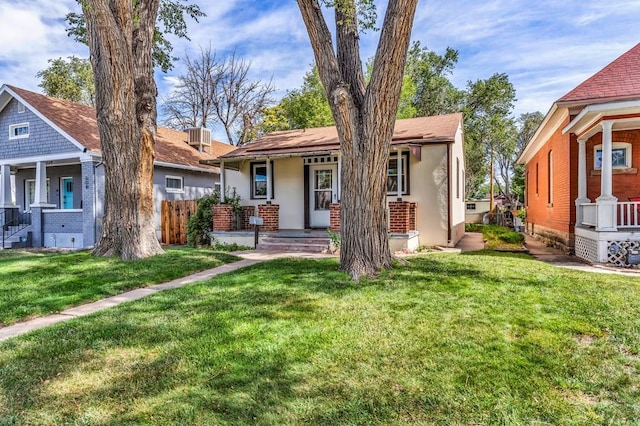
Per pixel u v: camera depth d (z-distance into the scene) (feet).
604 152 25.99
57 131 43.37
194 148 61.16
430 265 21.79
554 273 19.69
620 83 28.37
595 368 9.21
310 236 33.42
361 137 19.13
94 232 41.93
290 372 9.11
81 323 12.96
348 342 10.76
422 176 35.63
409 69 88.33
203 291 16.92
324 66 19.21
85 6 25.52
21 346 11.05
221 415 7.45
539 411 7.48
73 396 8.28
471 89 94.73
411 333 11.37
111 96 25.31
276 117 86.17
